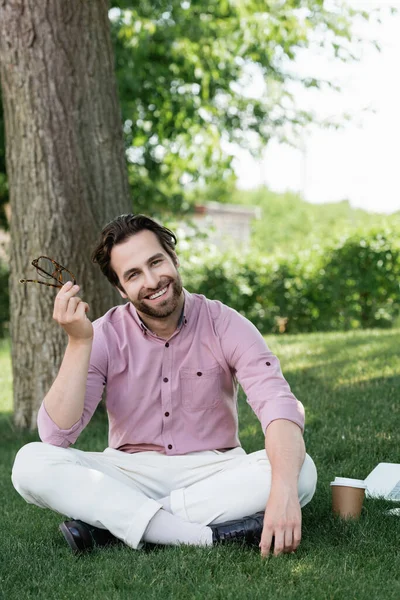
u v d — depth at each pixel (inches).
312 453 167.2
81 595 95.9
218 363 121.0
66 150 233.0
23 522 136.2
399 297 500.1
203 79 434.9
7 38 231.6
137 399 121.7
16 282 237.6
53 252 232.7
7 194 569.3
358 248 501.7
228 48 430.0
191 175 493.0
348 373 251.4
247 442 184.9
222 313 121.8
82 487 110.6
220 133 478.6
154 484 119.1
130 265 115.0
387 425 181.6
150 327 121.1
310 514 124.3
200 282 522.6
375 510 123.0
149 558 104.8
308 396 221.0
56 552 114.0
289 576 97.3
